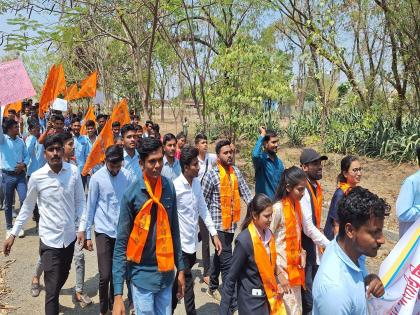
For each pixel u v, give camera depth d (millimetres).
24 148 7430
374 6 12047
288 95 11203
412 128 12289
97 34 10602
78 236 4449
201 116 13633
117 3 9609
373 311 2846
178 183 4379
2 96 6398
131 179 4602
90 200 4441
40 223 4160
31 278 5793
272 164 5633
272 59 10703
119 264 3320
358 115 13930
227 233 5047
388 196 9328
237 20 13086
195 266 6293
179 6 9930
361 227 2053
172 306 3898
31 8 8336
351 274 2102
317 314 2139
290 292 3826
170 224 3529
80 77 16156
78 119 8461
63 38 9133
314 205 4352
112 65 16609
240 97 10391
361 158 12453
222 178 5016
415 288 2877
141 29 11031
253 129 11836
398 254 2986
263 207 3447
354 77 11664
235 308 4285
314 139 14570
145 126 10422
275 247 3678
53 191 4098
